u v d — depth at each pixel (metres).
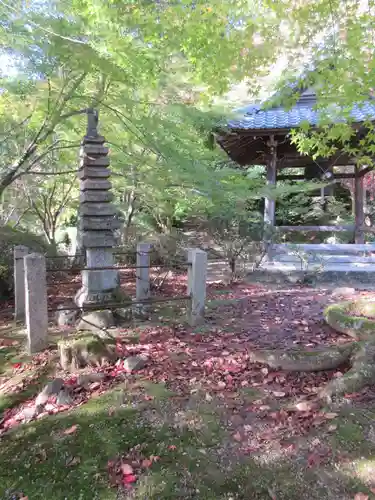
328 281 7.48
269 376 3.21
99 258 4.90
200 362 3.52
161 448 2.34
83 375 3.21
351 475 2.04
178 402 2.82
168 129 6.16
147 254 5.17
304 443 2.32
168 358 3.60
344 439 2.30
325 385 2.95
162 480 2.09
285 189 7.50
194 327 4.56
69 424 2.60
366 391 2.76
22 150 7.33
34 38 4.30
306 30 3.21
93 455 2.32
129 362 3.36
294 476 2.08
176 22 3.29
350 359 3.19
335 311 4.45
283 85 3.81
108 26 3.61
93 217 4.84
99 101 5.32
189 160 6.15
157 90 6.13
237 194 6.98
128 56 3.93
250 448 2.32
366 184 13.60
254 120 7.97
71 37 4.31
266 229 8.05
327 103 3.70
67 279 7.79
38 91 5.59
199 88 6.62
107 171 4.84
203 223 9.47
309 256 7.96
